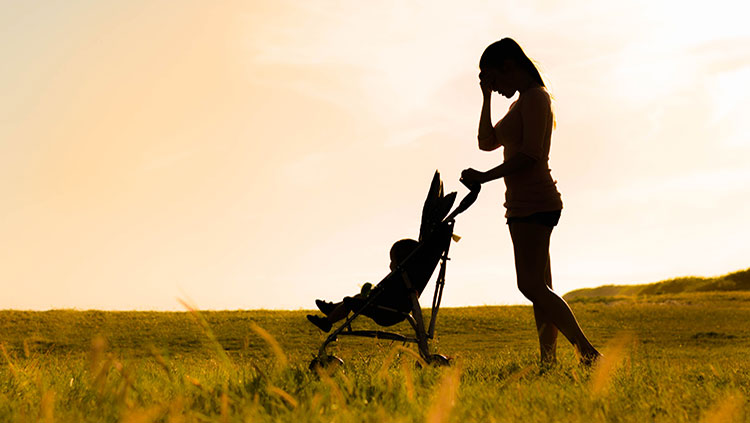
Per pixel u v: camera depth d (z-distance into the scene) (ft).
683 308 67.97
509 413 7.36
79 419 7.13
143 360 11.30
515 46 15.84
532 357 18.11
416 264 15.03
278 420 6.72
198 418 6.91
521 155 14.94
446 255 15.42
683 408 8.41
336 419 6.79
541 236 15.24
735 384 11.16
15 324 47.52
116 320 50.78
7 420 7.25
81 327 46.98
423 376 10.71
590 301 82.12
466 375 11.82
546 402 8.16
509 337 45.93
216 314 56.80
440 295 15.58
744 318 58.49
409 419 6.91
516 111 15.65
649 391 9.59
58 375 11.07
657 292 152.87
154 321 50.72
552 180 15.66
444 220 15.15
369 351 18.17
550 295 15.01
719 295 86.43
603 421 7.25
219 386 9.19
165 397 8.42
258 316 54.75
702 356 30.25
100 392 7.92
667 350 35.60
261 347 36.99
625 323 55.36
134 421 6.55
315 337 42.39
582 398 8.34
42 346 39.11
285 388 8.90
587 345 14.57
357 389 8.63
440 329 50.39
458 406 7.36
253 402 7.79
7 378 10.32
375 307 15.17
